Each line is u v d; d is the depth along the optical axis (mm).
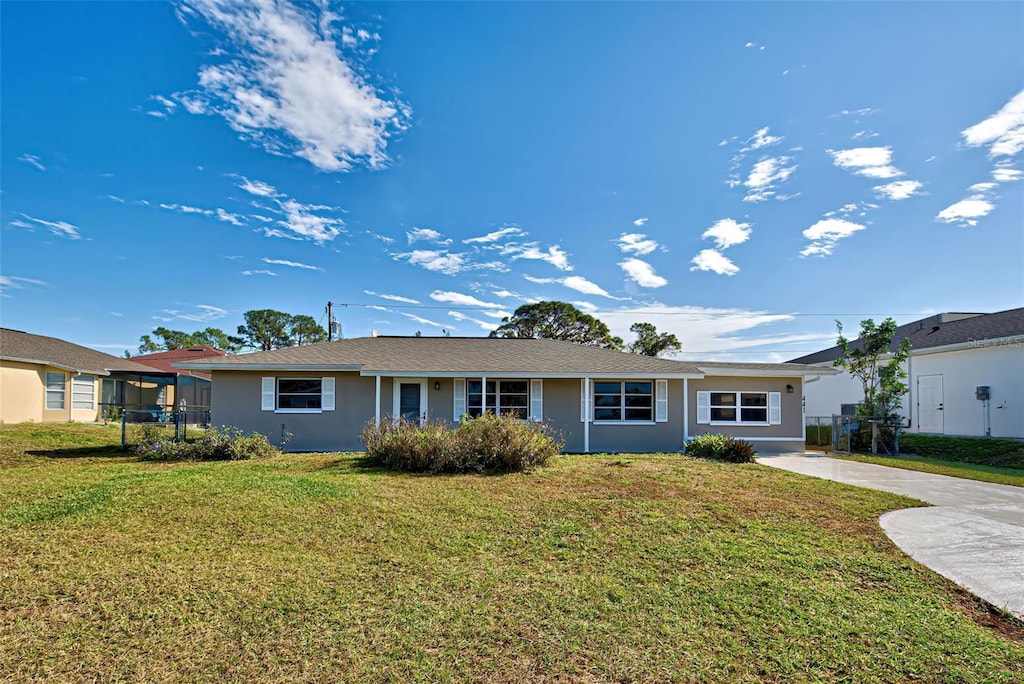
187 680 3209
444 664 3398
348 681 3209
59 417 20750
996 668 3361
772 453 15969
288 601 4289
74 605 4207
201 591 4461
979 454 14516
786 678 3262
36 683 3174
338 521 6488
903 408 20625
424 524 6438
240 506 7039
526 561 5277
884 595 4496
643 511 7086
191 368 14891
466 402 15922
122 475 9414
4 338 20391
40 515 6609
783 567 5137
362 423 15562
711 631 3850
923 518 6984
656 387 16141
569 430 15945
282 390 15523
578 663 3422
